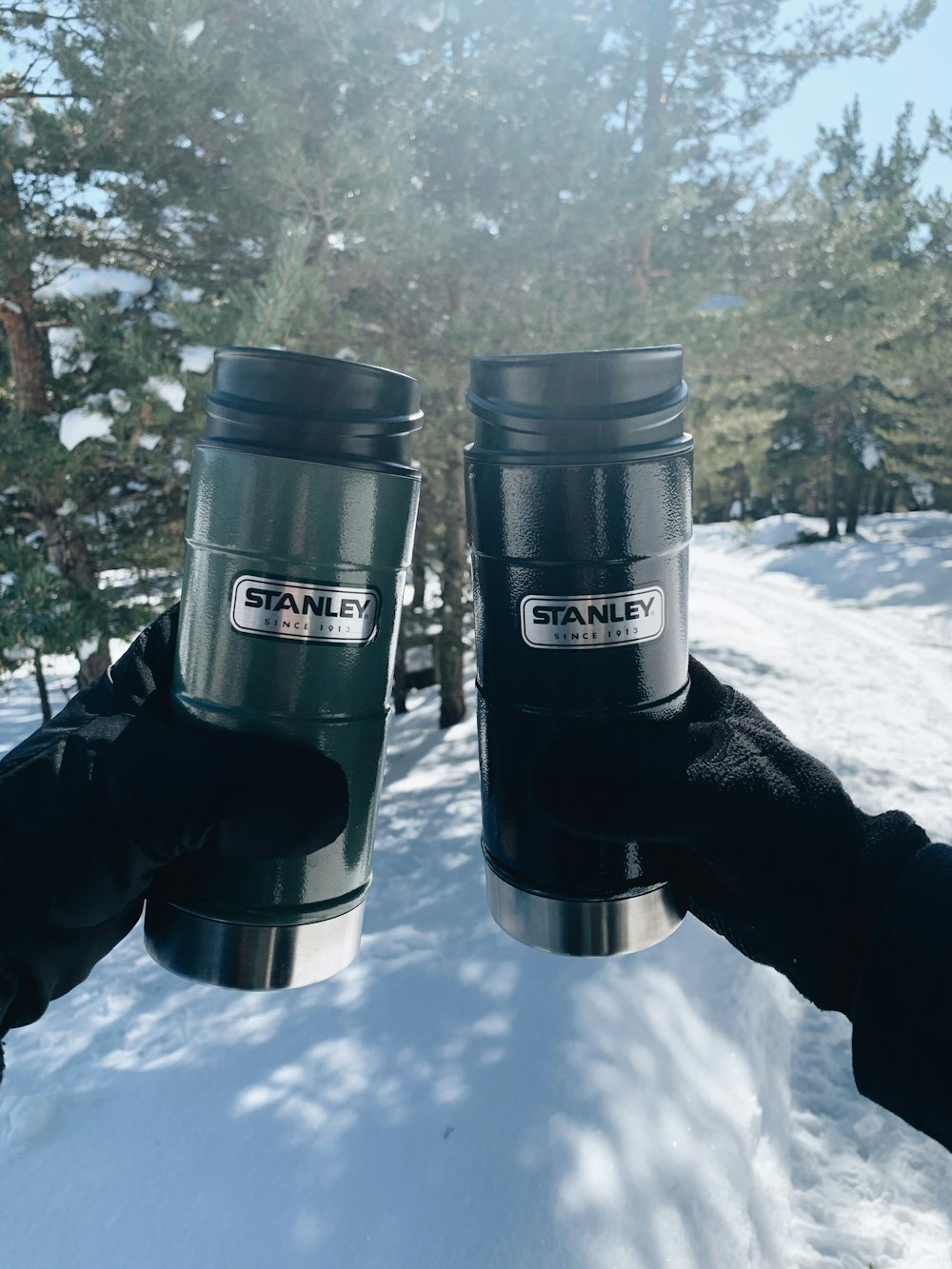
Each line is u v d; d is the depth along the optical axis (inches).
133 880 23.0
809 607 759.1
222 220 266.4
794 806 25.2
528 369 23.7
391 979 157.6
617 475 23.3
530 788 24.9
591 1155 111.1
